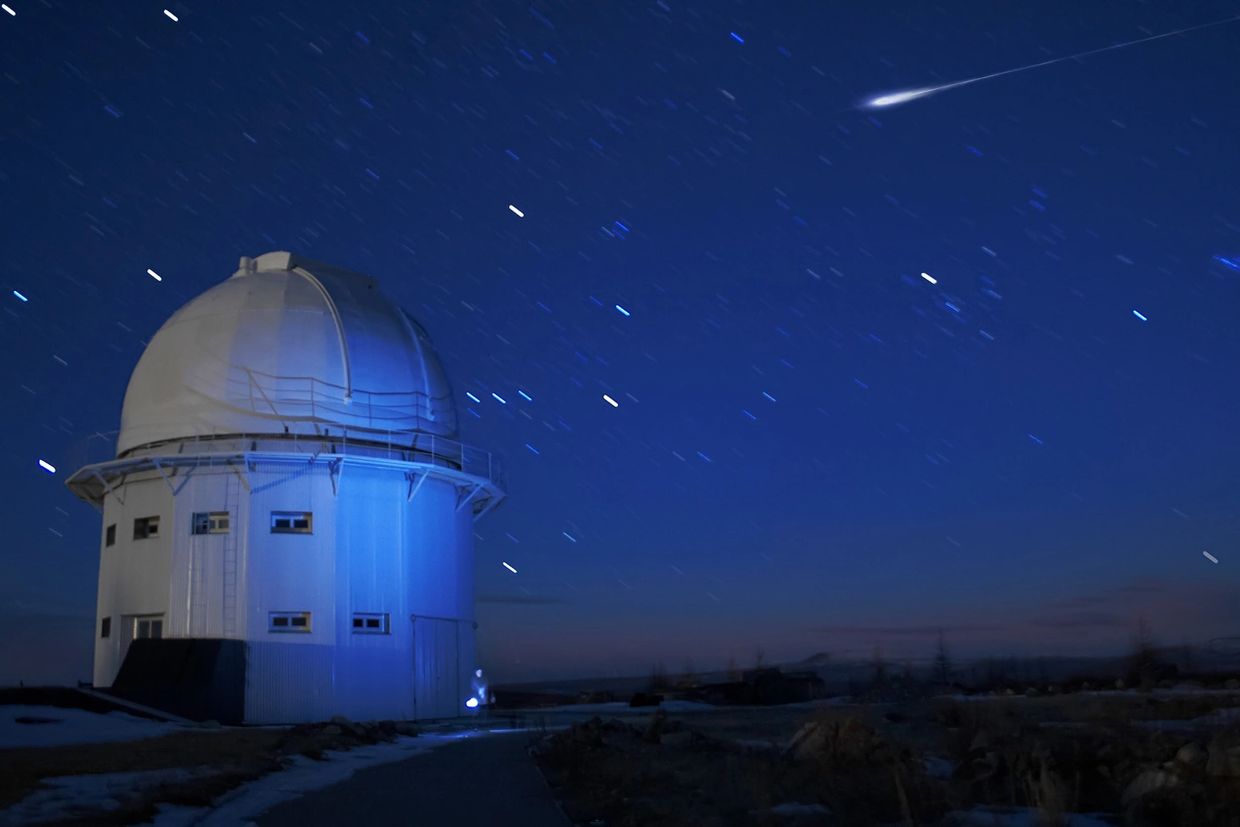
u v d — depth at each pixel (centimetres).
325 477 3831
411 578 3950
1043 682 5138
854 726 1552
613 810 1209
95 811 1194
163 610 3725
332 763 1983
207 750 2059
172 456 3738
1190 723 1966
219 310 4000
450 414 4300
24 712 2717
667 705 4900
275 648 3631
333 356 3944
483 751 2194
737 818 1117
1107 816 1043
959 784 1191
